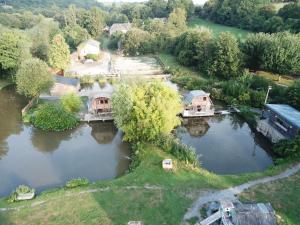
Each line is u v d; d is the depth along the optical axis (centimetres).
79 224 3108
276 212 3269
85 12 15688
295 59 7138
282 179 3909
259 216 2834
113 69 9156
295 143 4431
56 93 6925
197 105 6062
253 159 4722
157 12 17975
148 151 4497
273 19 11088
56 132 5419
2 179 4122
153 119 4553
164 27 12531
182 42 10444
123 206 3375
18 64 7338
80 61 10112
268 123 5347
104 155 4766
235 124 5994
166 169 4047
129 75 8600
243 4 13150
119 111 4775
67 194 3597
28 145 5053
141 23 15012
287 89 5969
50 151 4888
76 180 3800
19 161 4584
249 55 8362
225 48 8038
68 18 15188
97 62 9994
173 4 16838
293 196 3556
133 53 11356
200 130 5684
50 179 4134
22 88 6175
